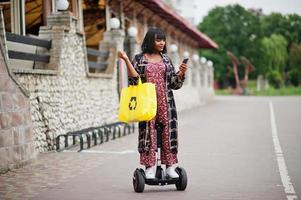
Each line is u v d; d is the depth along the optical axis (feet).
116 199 23.53
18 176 30.01
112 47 60.95
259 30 268.00
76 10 54.95
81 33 49.90
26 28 59.11
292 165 33.27
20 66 42.29
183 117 81.10
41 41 43.11
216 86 270.87
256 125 64.69
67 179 28.96
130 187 26.40
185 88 104.88
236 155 38.06
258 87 256.52
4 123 31.14
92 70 61.46
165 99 25.20
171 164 25.32
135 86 24.64
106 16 66.33
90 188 26.27
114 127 50.90
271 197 23.67
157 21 90.33
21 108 33.53
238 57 258.78
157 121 25.27
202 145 44.47
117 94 61.98
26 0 54.54
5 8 49.21
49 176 29.94
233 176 29.30
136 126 62.23
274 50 261.03
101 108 56.03
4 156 31.04
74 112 47.96
